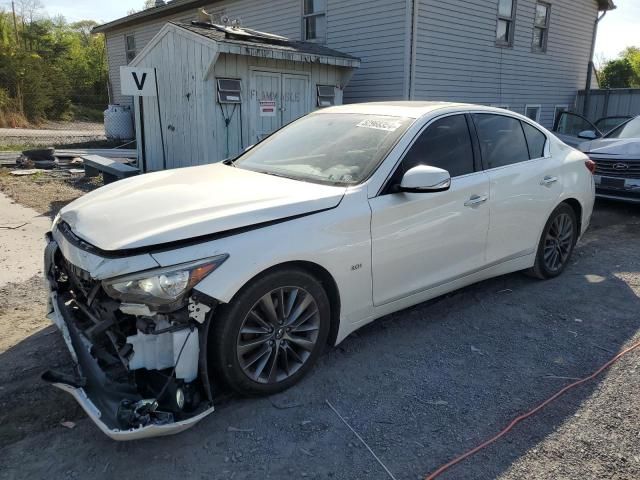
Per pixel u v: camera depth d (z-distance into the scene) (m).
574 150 5.33
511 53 14.46
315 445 2.68
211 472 2.49
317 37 13.16
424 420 2.90
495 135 4.34
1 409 2.93
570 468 2.53
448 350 3.69
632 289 4.90
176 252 2.59
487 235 4.14
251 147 4.47
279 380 3.06
